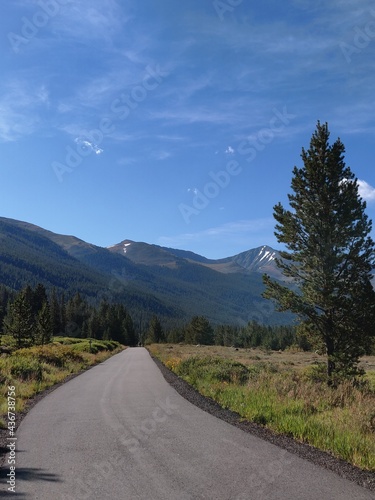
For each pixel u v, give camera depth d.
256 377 17.12
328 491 5.45
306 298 18.39
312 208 18.72
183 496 5.27
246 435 8.64
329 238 18.17
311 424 8.83
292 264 19.78
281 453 7.26
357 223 18.34
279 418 9.82
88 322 126.56
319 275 18.27
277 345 114.06
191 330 125.88
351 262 18.31
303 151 19.97
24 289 97.00
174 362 30.73
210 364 23.17
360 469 6.43
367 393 13.32
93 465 6.62
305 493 5.37
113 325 130.88
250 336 131.75
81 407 12.59
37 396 15.54
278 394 12.66
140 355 54.66
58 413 11.59
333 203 18.73
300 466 6.50
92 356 44.84
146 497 5.26
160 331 147.25
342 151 19.19
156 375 23.92
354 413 9.50
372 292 18.00
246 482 5.79
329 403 11.43
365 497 5.26
